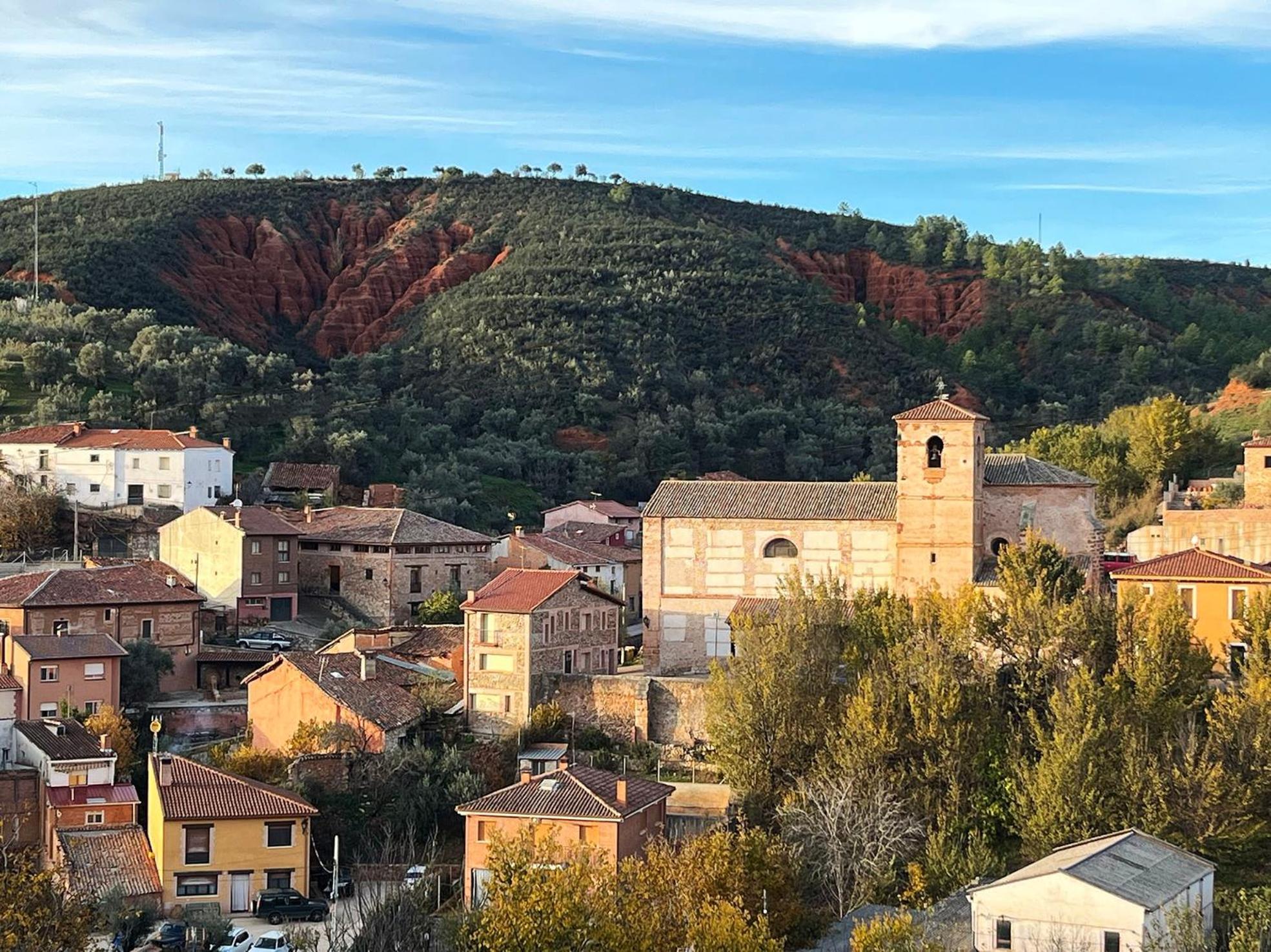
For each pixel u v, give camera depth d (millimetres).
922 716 90938
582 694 108375
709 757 100375
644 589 118438
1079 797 84188
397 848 94625
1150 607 95625
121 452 159000
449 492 191500
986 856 81562
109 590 123125
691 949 66062
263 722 108812
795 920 75875
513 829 85688
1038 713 94438
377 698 107750
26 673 109375
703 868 73562
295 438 194125
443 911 84062
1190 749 83938
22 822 97438
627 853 84688
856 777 87500
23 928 65250
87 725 105438
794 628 98688
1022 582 101312
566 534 166500
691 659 117312
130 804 96125
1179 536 134750
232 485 169375
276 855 91312
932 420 112312
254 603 140125
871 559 114375
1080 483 113625
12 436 161625
